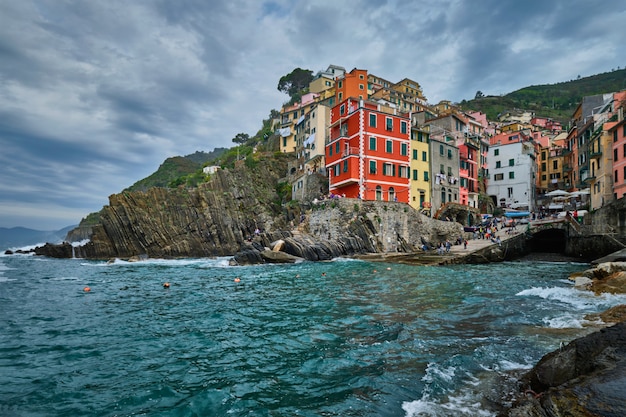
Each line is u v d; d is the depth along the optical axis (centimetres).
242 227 6175
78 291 2422
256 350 1150
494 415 688
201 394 849
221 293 2242
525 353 1019
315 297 2008
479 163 7631
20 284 2781
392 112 5938
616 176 4409
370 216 4609
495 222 5716
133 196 5944
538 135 9469
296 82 12438
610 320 1268
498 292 2028
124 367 1038
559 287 2128
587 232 3806
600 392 568
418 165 5703
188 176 9531
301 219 5491
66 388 903
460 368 928
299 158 7612
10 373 1002
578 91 17850
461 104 16825
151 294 2259
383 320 1456
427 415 705
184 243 5634
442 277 2700
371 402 773
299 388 863
